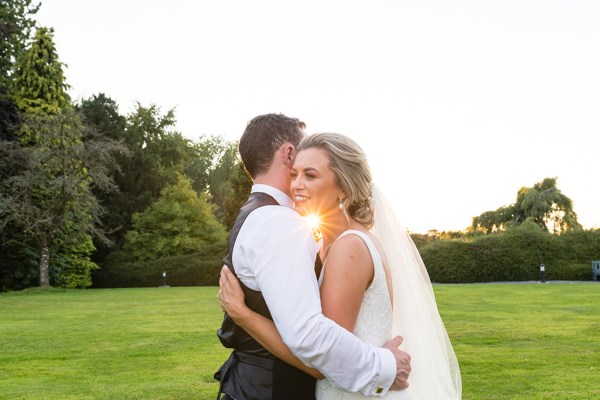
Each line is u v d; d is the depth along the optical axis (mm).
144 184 33438
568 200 34438
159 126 41406
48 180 22750
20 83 24781
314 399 2066
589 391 5266
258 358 1997
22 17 27438
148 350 7820
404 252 2324
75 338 9008
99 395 5375
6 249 23938
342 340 1845
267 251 1866
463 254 26469
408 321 2258
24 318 12102
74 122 23641
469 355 7043
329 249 2088
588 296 15703
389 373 1909
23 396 5371
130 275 29000
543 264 25594
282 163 2170
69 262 26219
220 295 2020
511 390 5312
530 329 9234
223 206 45750
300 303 1826
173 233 31281
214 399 5184
